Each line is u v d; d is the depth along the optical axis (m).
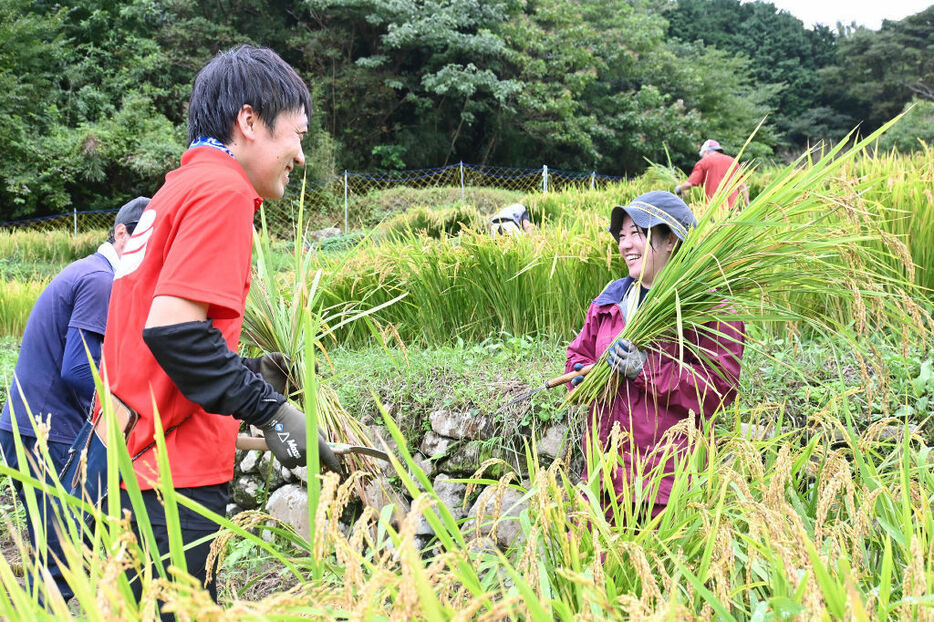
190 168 1.84
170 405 1.76
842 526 1.52
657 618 0.94
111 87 28.91
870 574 1.48
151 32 30.69
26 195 25.33
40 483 1.17
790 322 3.10
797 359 3.32
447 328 4.81
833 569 1.27
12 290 8.67
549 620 1.00
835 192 2.57
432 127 32.84
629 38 35.97
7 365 5.43
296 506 3.85
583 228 4.57
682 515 1.71
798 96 57.88
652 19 38.16
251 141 1.89
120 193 26.56
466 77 30.73
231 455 1.96
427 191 19.86
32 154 24.91
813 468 2.01
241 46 1.95
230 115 1.87
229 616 0.89
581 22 34.47
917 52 51.38
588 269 4.29
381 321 5.00
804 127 53.69
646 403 2.46
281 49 32.81
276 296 2.82
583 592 1.09
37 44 27.83
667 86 37.31
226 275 1.70
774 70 58.81
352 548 1.09
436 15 30.55
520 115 32.81
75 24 31.75
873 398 2.87
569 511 1.67
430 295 4.79
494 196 19.42
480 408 3.47
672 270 2.53
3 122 25.20
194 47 30.75
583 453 2.67
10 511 3.48
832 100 57.78
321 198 21.11
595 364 2.61
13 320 8.23
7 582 1.03
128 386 1.75
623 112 34.88
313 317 2.82
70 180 25.12
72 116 28.00
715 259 2.35
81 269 3.00
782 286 2.63
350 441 2.64
